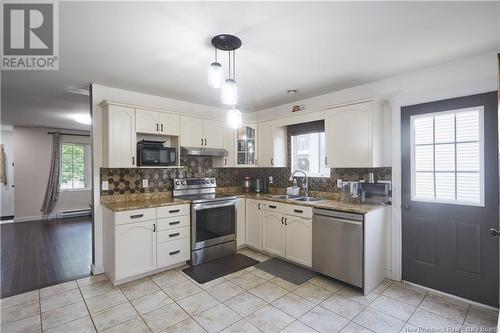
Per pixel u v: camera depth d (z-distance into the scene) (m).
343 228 2.64
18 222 5.87
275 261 3.37
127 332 1.95
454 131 2.46
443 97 2.48
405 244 2.77
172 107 3.65
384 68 2.57
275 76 2.77
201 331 1.96
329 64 2.46
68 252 3.80
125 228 2.71
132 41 1.96
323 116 3.24
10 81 2.86
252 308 2.27
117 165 2.90
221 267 3.18
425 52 2.21
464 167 2.40
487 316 2.14
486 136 2.27
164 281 2.79
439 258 2.54
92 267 3.01
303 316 2.15
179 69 2.53
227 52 2.16
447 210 2.49
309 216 2.97
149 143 3.13
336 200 3.31
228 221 3.62
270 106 4.14
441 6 1.55
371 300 2.40
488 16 1.66
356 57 2.30
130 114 3.00
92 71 2.57
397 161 2.80
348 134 2.98
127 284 2.72
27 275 2.96
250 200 3.80
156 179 3.51
